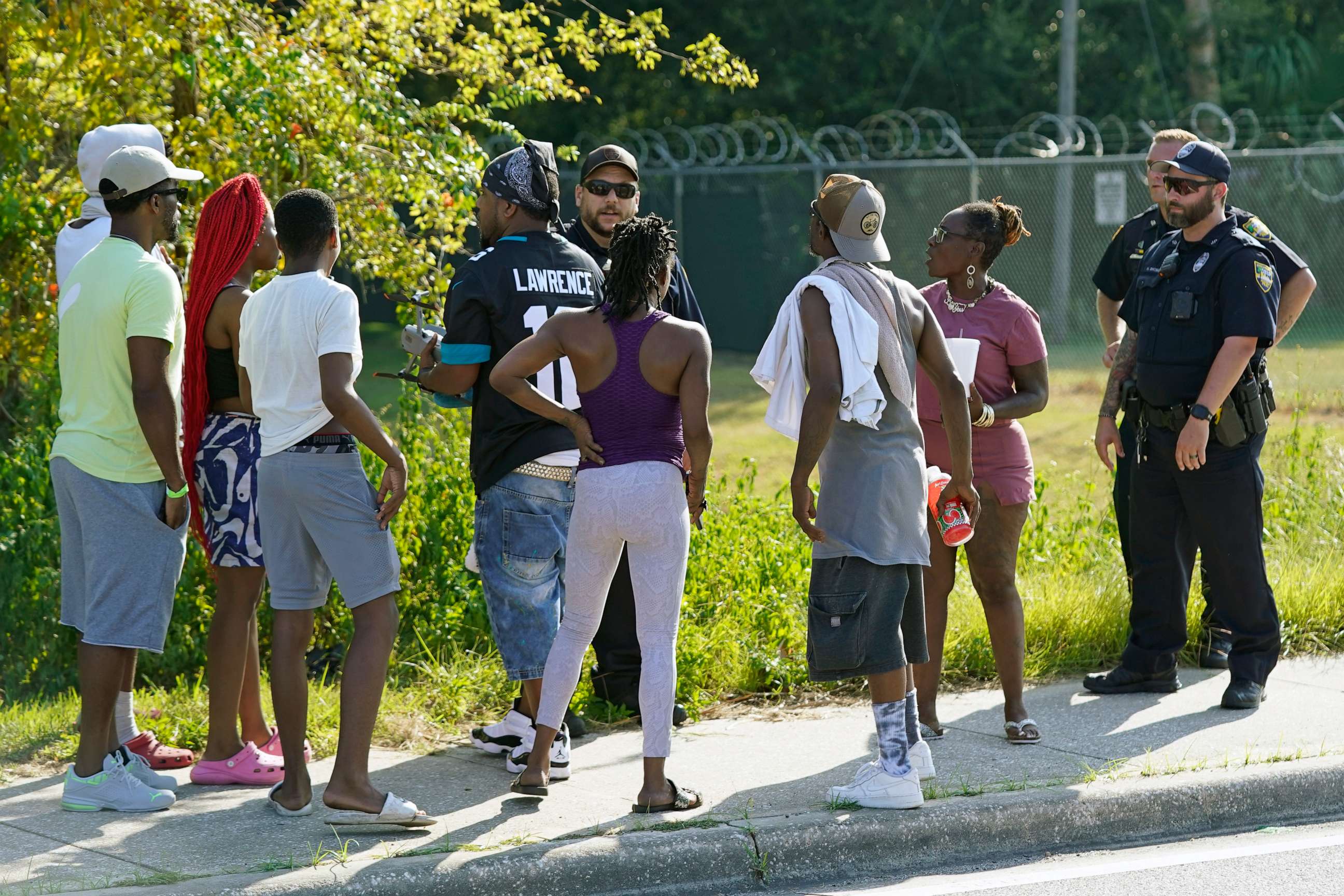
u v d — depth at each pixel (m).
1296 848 13.91
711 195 74.25
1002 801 14.11
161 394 13.64
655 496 13.42
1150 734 16.61
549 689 14.16
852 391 13.33
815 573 14.00
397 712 17.38
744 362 70.25
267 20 24.56
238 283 14.52
